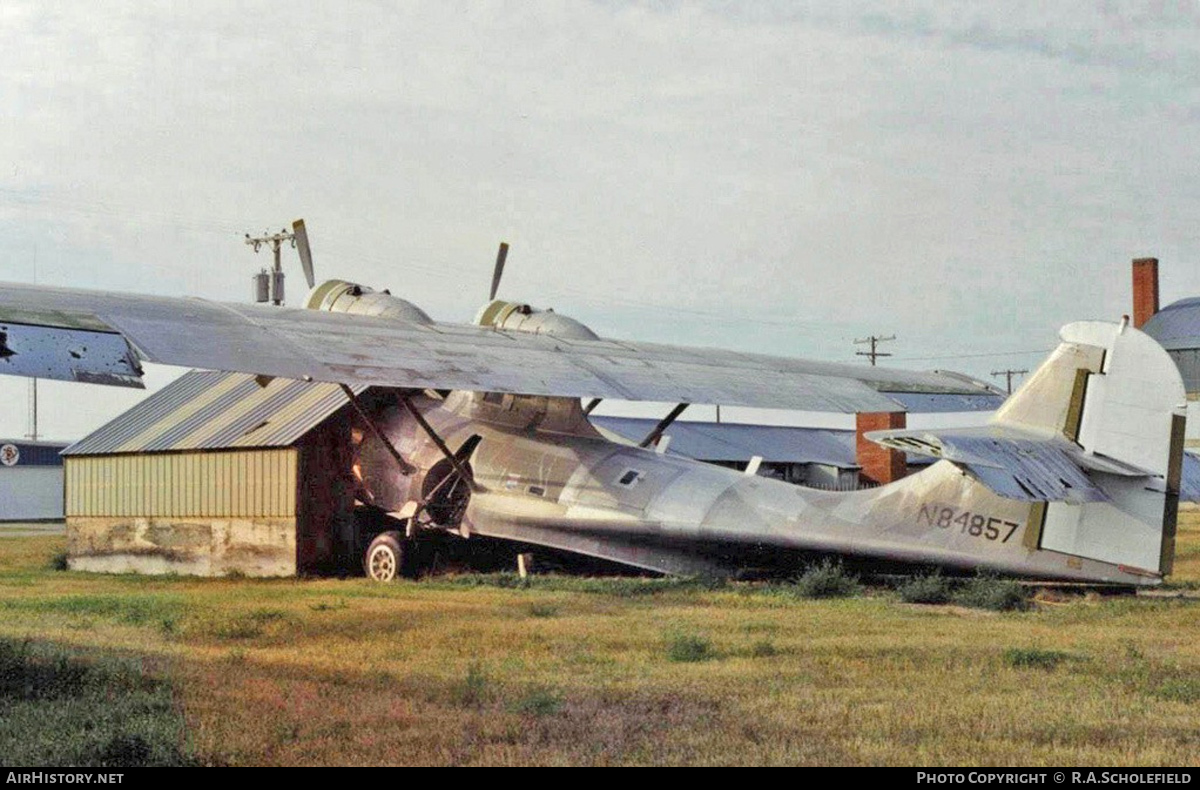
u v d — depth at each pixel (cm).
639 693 1089
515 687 1122
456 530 2486
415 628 1554
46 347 1358
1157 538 1789
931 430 1812
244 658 1305
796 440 5631
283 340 1720
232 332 1677
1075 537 1819
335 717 992
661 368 2253
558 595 1984
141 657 1313
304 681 1160
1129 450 1809
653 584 2059
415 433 2619
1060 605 1750
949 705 1037
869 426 5041
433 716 997
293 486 2711
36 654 1247
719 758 862
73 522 3219
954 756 866
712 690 1106
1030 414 1870
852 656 1298
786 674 1188
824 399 2375
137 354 1430
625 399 2016
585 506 2284
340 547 2742
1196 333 6462
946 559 1897
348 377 1661
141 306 1673
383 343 1873
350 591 2158
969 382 2817
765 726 959
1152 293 6756
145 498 3041
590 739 917
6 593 2272
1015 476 1678
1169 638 1427
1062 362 1861
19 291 1595
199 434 3009
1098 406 1830
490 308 2503
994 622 1583
